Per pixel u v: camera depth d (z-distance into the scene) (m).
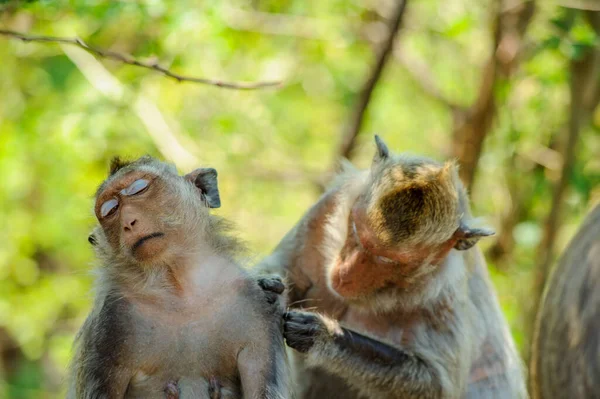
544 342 11.11
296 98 20.25
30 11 13.07
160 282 8.16
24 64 18.83
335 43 17.44
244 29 17.25
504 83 15.80
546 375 10.98
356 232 9.55
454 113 16.95
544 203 16.22
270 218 19.59
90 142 16.28
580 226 11.48
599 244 10.74
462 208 9.95
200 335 8.12
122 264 8.19
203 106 17.73
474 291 10.94
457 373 10.05
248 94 17.84
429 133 19.55
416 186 9.31
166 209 8.20
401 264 9.45
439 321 10.01
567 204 16.19
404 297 9.71
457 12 17.16
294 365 10.55
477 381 10.84
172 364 8.09
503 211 16.56
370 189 9.62
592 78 14.92
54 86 18.22
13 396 20.92
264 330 8.20
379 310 9.84
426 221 9.27
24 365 22.23
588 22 15.24
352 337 9.56
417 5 18.05
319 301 10.42
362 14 17.45
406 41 18.56
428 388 9.79
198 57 16.25
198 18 14.34
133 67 16.59
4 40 18.12
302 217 10.74
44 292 19.98
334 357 9.42
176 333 8.11
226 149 17.38
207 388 8.10
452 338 10.05
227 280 8.29
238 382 8.23
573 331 10.57
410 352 9.87
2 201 20.02
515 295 16.05
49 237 20.05
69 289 19.91
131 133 16.50
